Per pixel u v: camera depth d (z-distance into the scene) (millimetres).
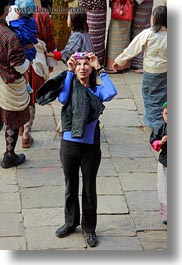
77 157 5469
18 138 7621
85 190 5613
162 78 7574
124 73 9461
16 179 6812
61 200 6453
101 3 8992
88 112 5301
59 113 8242
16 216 6191
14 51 6375
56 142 7586
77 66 5340
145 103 7836
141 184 6785
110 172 6984
